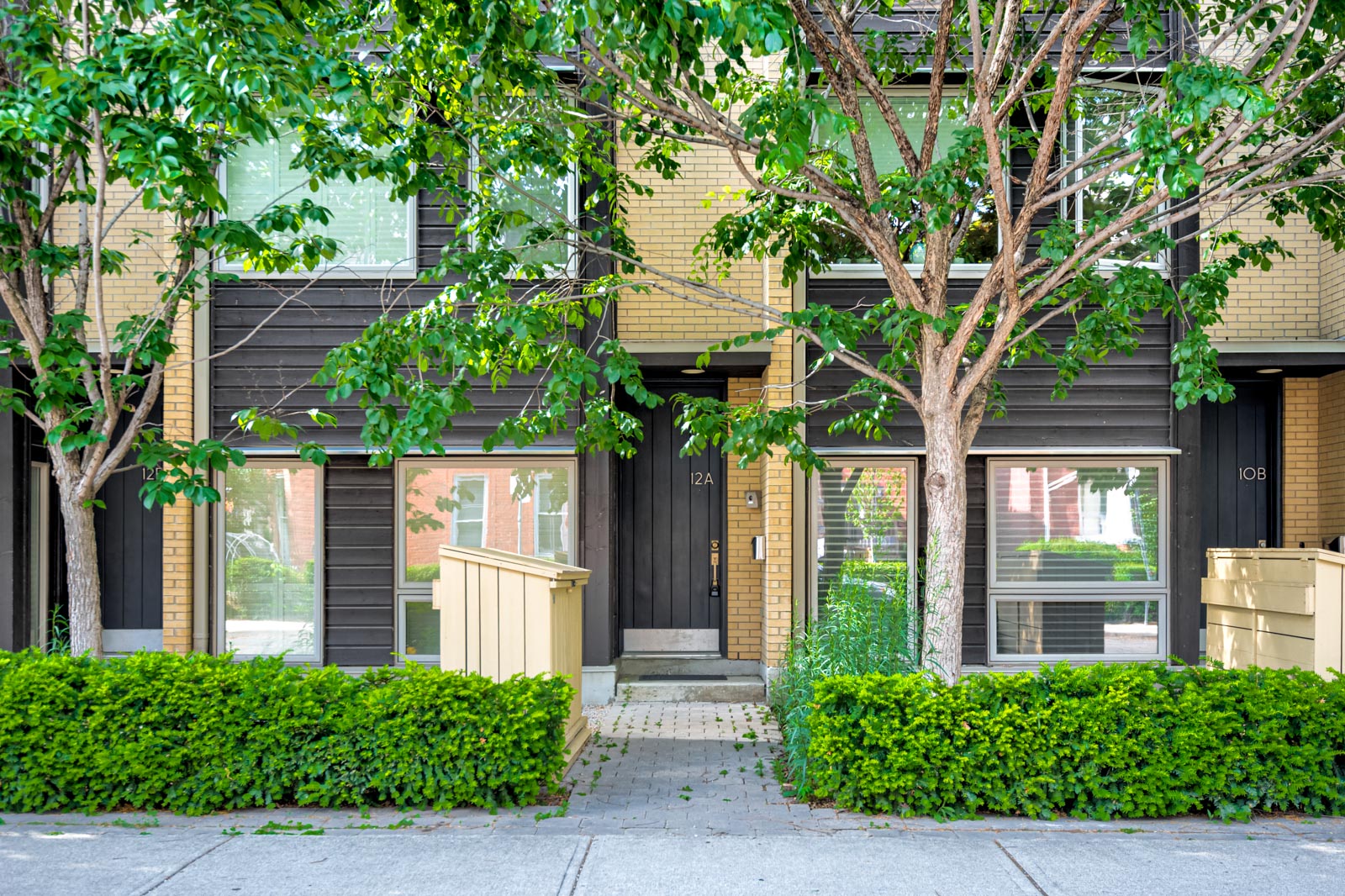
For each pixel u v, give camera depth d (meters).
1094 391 8.58
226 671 5.36
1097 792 5.10
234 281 8.20
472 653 6.39
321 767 5.20
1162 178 5.02
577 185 8.49
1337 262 8.40
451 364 5.97
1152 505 8.62
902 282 6.04
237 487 8.52
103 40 4.84
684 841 4.79
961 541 5.92
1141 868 4.41
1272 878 4.29
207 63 4.68
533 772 5.27
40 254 5.72
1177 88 4.68
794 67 4.58
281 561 8.54
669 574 9.42
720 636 9.34
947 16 5.85
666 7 4.18
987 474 8.58
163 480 5.57
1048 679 5.38
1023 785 5.12
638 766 6.39
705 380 9.33
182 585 8.32
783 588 8.43
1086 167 8.28
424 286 8.53
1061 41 8.02
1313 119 6.45
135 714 5.22
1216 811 5.15
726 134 5.85
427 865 4.45
